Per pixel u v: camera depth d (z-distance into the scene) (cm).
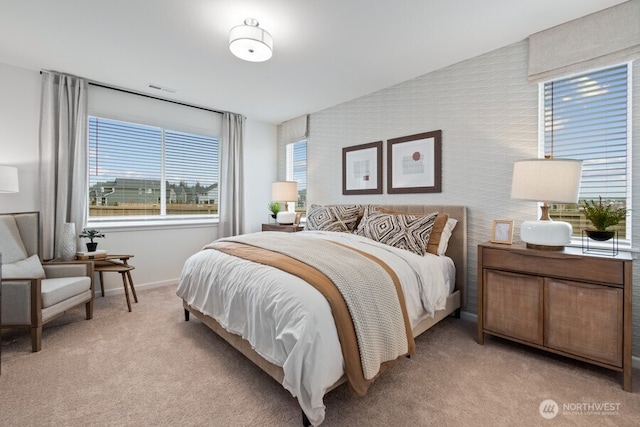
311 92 363
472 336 242
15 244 255
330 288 153
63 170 308
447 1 197
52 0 197
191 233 416
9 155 291
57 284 239
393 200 343
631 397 164
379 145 355
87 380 177
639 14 193
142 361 199
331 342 138
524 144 248
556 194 193
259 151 491
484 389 171
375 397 163
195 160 432
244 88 351
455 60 281
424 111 313
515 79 251
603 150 216
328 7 204
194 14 212
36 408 152
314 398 129
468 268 282
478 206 275
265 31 218
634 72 198
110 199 361
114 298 334
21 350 212
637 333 198
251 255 211
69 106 313
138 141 380
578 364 198
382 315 161
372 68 297
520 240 250
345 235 277
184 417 147
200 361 200
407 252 234
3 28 230
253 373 186
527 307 205
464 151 284
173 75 314
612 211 203
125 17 216
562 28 223
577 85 226
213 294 212
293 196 437
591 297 181
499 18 216
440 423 144
